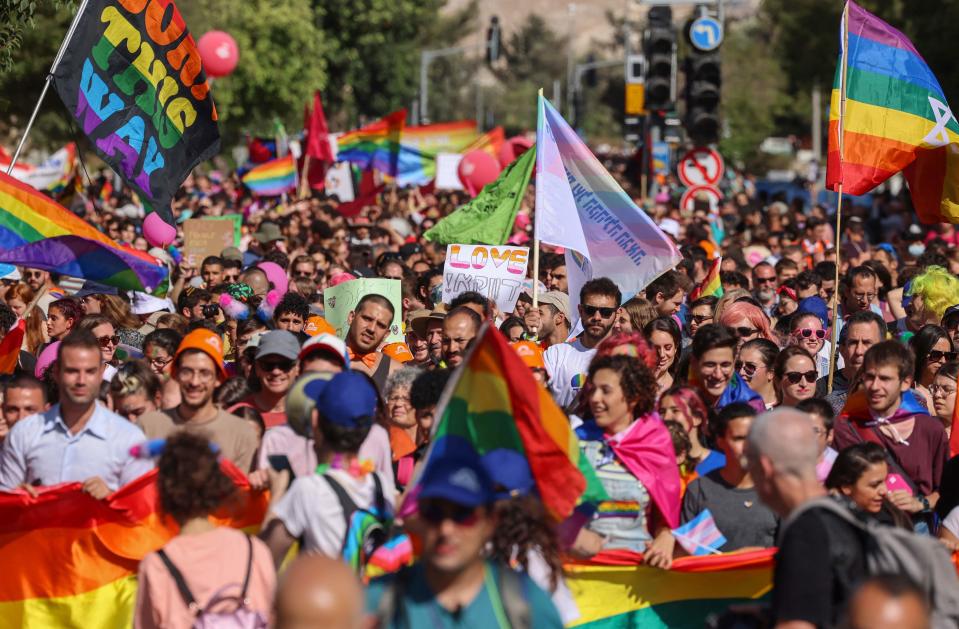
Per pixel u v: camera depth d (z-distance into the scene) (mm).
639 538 15219
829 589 10867
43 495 15383
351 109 164375
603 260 24594
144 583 12031
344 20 146000
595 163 24312
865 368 18156
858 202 69812
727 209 64250
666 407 16703
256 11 109938
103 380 19719
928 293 25844
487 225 31078
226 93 104688
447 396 12352
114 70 22953
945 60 79750
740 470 15422
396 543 12961
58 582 15547
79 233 21312
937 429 17969
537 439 12492
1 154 63469
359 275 31250
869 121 24391
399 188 79438
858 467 14438
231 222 39062
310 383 14156
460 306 19984
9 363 22109
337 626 8484
